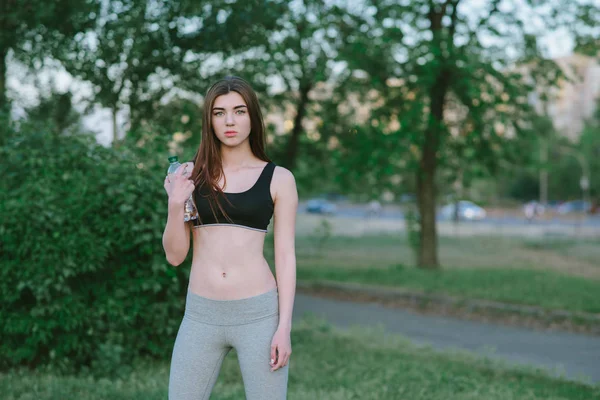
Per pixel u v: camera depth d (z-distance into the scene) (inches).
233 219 91.2
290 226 94.3
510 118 513.0
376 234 1202.6
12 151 197.0
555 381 215.5
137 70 280.1
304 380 199.9
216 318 91.0
